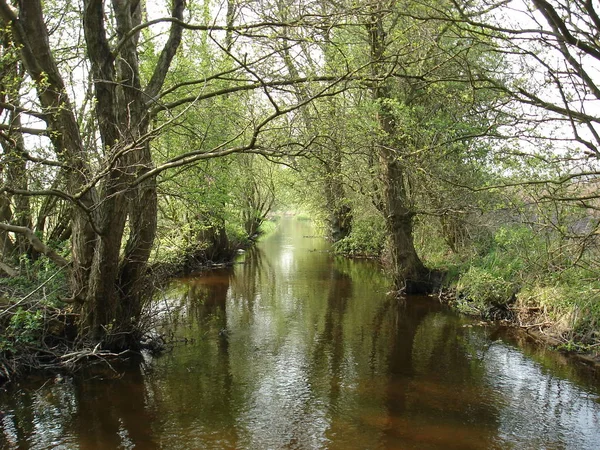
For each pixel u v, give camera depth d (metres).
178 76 13.99
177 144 14.30
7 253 11.41
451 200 15.84
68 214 12.59
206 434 7.29
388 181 16.89
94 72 9.43
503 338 12.16
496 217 15.99
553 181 8.15
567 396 8.77
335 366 10.17
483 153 12.77
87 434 7.25
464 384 9.27
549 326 12.09
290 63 10.80
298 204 34.09
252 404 8.34
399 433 7.35
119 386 9.02
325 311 14.92
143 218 10.64
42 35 8.98
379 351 11.16
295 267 24.28
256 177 27.55
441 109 14.31
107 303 10.05
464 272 16.11
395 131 14.62
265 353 10.99
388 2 9.43
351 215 27.97
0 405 8.17
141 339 11.13
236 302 16.22
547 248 10.92
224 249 25.81
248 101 13.55
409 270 17.19
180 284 19.30
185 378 9.46
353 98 16.47
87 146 10.79
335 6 9.67
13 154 8.13
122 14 10.38
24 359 9.43
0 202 11.52
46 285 10.08
